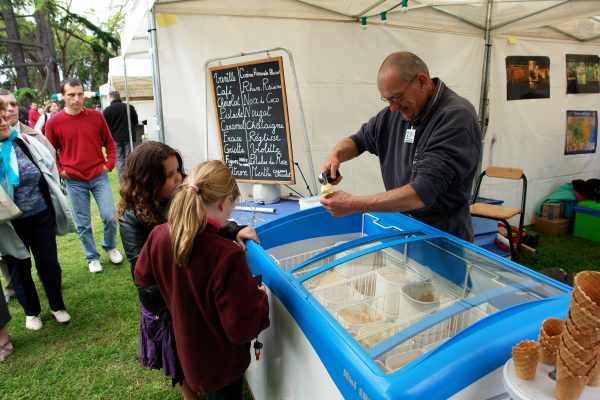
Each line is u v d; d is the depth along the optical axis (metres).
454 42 3.24
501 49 3.47
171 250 1.05
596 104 4.16
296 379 1.05
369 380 0.66
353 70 2.98
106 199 3.04
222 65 2.67
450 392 0.63
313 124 2.97
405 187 1.24
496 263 1.10
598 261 3.17
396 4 2.58
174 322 1.10
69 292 2.78
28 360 2.07
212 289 0.98
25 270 2.25
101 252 3.52
